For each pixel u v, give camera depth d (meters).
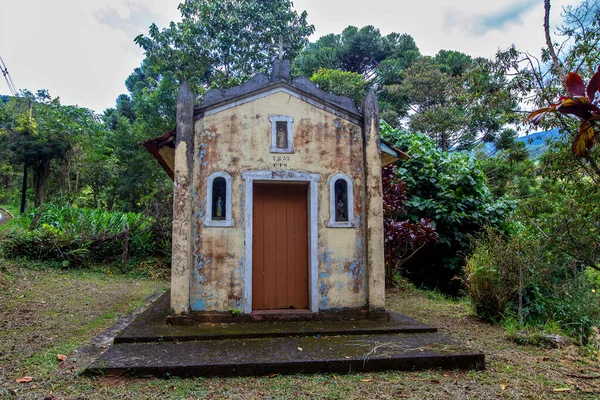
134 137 22.22
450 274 10.96
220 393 3.82
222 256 5.91
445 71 24.55
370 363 4.43
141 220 12.93
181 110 5.95
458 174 10.88
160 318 5.95
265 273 6.35
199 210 5.93
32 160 21.67
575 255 6.57
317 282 6.09
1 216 19.64
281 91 6.38
